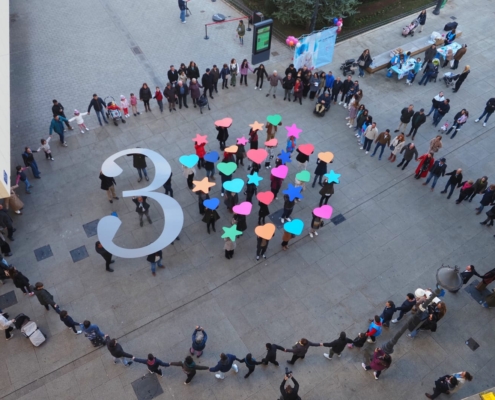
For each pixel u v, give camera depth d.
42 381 10.77
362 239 14.38
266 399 10.66
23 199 14.71
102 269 13.03
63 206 14.59
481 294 13.11
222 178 14.48
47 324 11.76
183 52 21.55
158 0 25.20
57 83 19.23
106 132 17.22
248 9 24.69
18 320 11.05
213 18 23.77
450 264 13.86
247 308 12.41
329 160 14.34
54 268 12.97
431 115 19.16
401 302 12.79
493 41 23.70
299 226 12.34
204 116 18.28
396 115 19.03
